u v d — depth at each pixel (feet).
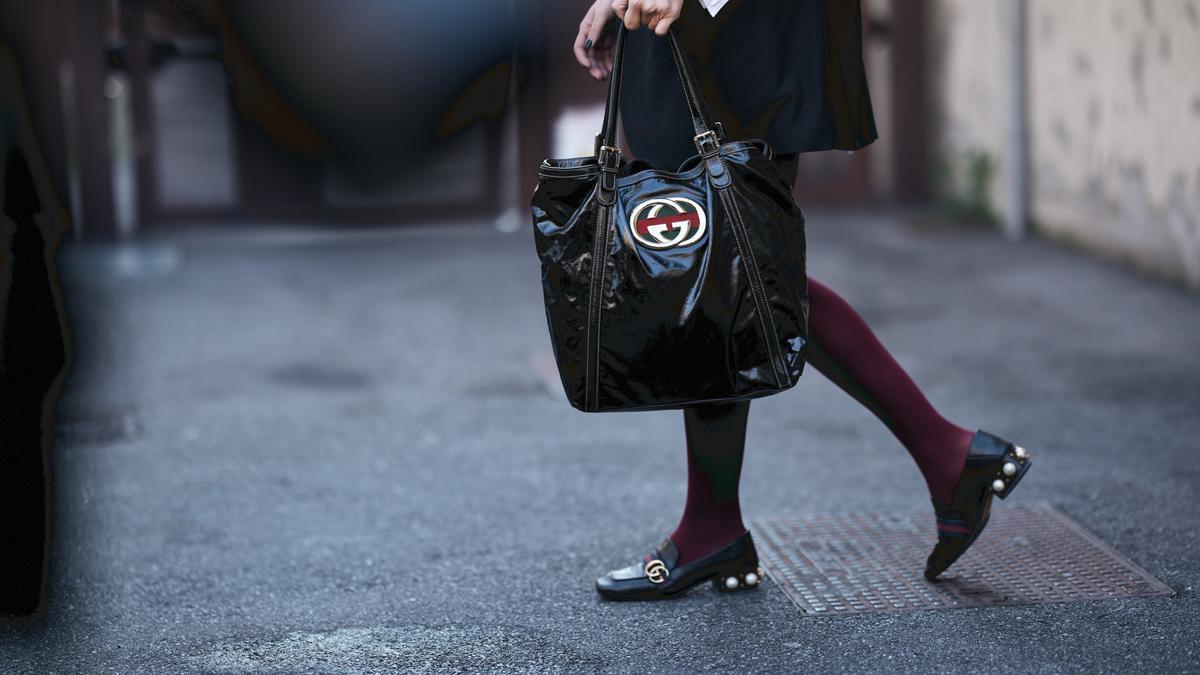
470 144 45.75
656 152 13.02
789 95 12.44
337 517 17.28
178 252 41.16
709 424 13.34
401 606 14.07
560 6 45.01
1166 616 12.98
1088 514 16.26
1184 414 21.02
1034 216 38.88
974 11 41.57
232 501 18.03
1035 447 19.52
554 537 16.21
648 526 16.51
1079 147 35.78
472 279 36.22
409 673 12.30
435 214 46.26
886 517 16.43
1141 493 17.06
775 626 13.07
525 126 45.57
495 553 15.69
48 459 13.92
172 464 19.90
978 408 22.03
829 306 13.21
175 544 16.26
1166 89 31.04
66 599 14.42
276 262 39.45
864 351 13.26
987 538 15.46
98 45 42.34
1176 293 30.58
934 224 41.37
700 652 12.55
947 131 44.45
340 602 14.24
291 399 24.00
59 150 39.93
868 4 46.01
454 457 20.02
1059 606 13.33
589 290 11.62
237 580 14.98
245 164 45.34
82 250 41.65
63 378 14.15
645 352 11.60
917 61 45.96
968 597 13.62
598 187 11.66
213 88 44.39
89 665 12.65
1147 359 24.86
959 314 29.76
